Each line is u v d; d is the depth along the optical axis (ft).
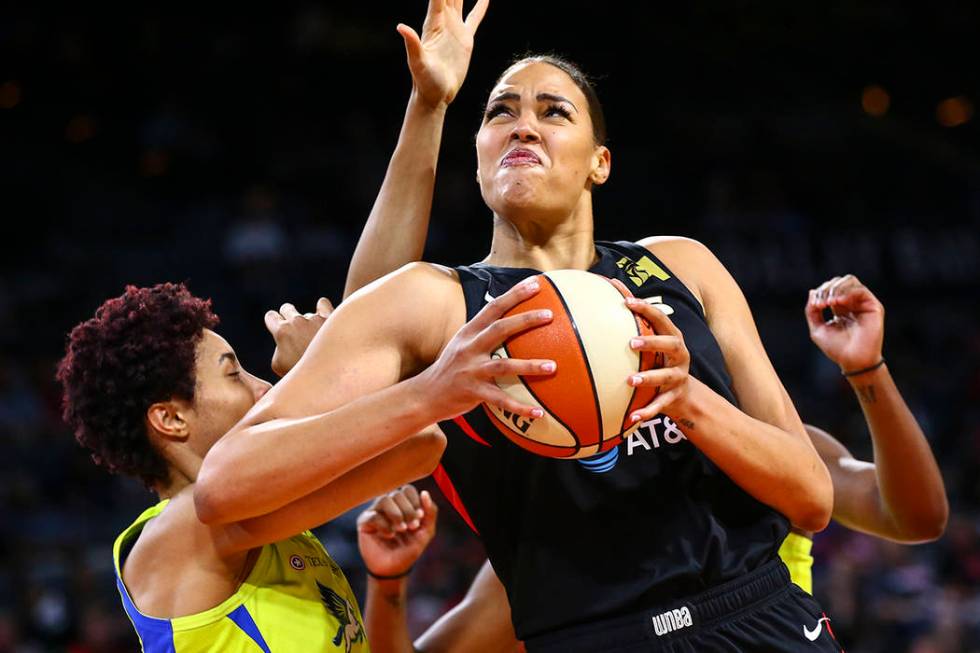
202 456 12.62
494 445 11.60
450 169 70.85
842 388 59.98
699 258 12.90
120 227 65.67
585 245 12.71
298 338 13.44
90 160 69.62
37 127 70.08
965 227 78.18
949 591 37.24
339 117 76.07
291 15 79.46
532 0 80.74
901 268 73.61
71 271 60.90
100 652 34.50
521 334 9.98
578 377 9.89
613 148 79.56
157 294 12.80
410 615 34.71
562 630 11.28
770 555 11.85
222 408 12.62
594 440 10.11
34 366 52.54
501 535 11.85
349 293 13.26
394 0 81.20
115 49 73.87
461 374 9.85
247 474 10.28
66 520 43.39
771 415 11.98
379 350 11.06
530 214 12.24
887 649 34.71
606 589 11.19
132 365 12.34
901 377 62.80
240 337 57.06
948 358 66.18
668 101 83.97
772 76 88.89
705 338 12.05
